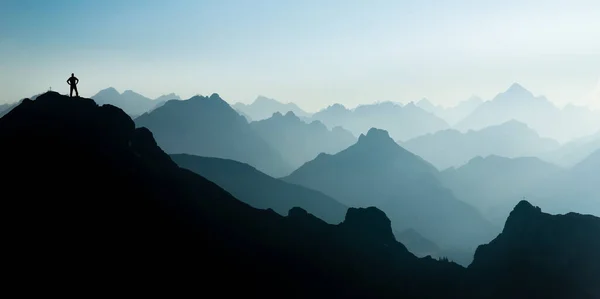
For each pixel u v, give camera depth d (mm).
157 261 101125
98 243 97125
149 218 111250
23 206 97438
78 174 110188
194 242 113688
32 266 86375
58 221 97375
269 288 112938
